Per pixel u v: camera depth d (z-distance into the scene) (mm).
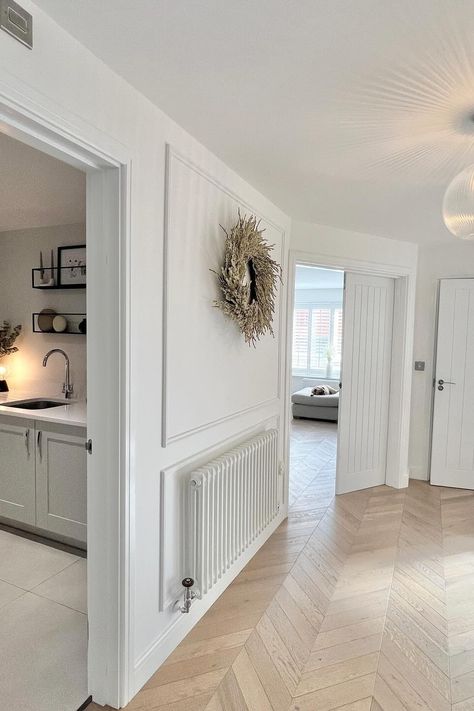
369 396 4133
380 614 2279
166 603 1938
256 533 2766
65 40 1287
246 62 1443
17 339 3662
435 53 1376
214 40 1335
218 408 2369
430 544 3070
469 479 4215
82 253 3332
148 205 1718
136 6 1188
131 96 1591
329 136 1975
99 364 1635
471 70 1455
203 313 2172
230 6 1190
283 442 3377
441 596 2443
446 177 2436
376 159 2221
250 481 2633
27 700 1713
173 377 1938
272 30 1287
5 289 3688
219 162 2262
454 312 4195
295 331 9250
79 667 1881
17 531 3057
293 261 3334
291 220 3311
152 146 1727
